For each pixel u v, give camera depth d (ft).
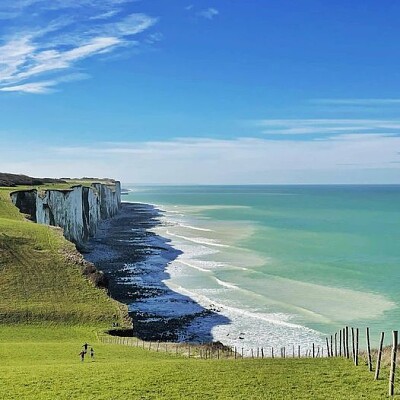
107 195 538.88
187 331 156.04
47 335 133.90
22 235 188.14
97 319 147.02
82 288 163.32
